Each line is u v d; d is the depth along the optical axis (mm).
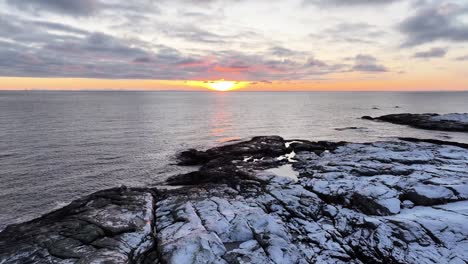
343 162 30719
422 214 17750
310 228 17781
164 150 43469
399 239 15586
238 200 22062
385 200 19688
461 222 16203
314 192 23328
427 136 53719
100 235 15930
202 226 17203
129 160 37812
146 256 14898
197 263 13469
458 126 59656
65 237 15648
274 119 83500
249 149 40031
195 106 138125
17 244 15125
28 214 23141
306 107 133125
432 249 14664
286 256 14383
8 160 35844
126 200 21266
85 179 30719
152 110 109250
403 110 112312
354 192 21234
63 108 108500
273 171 31531
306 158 35625
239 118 85812
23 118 73688
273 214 19656
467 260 13734
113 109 109750
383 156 31984
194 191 24469
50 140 47375
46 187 28391
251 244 15461
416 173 24828
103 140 48875
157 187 28312
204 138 53156
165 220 18844
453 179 22547
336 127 66875
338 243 16188
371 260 14969
